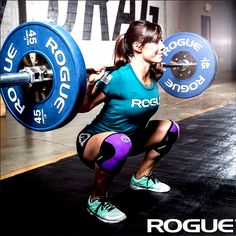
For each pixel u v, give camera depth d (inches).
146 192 82.1
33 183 91.0
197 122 167.3
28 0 229.6
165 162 105.1
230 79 398.9
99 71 62.6
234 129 150.1
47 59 55.6
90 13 269.9
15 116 63.9
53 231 65.7
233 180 89.4
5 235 64.7
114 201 77.2
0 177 96.5
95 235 63.9
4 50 61.4
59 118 56.7
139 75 65.4
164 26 357.7
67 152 122.4
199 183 87.6
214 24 454.3
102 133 65.7
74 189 86.3
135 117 67.5
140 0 317.1
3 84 53.1
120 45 67.9
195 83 98.0
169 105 224.8
